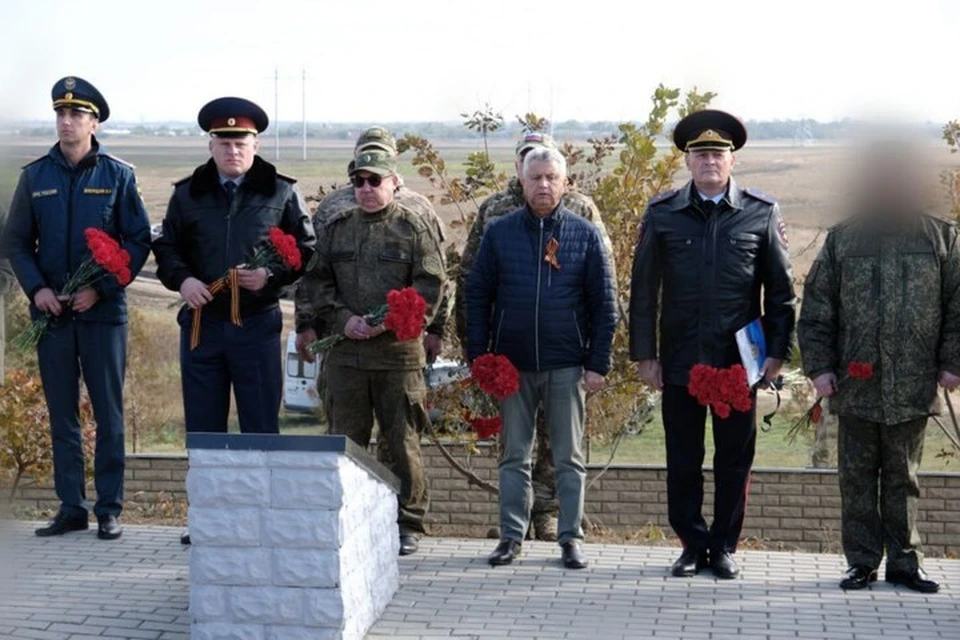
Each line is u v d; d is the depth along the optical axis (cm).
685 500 774
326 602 637
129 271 794
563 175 768
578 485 784
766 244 749
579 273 768
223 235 800
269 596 641
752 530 1461
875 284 732
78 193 823
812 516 1448
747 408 726
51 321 830
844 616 705
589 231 772
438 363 1182
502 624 695
